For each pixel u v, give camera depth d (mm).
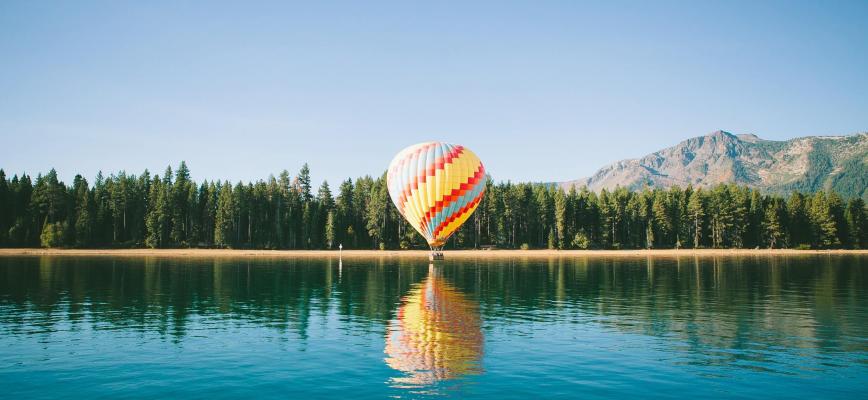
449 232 79500
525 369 20109
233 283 52031
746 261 96625
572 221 154750
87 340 25094
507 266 80875
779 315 32438
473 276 61438
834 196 150250
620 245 154625
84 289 46344
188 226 144125
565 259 104750
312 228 141250
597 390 17766
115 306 36094
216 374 19484
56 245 125000
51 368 20297
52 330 27516
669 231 154250
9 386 18172
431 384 18328
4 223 130625
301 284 51375
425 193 74812
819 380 18938
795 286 50281
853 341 25047
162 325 28953
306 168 152750
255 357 21844
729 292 45031
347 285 50312
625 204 160875
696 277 60594
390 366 20500
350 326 28578
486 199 147750
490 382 18562
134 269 70312
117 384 18375
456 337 25688
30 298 40250
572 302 38281
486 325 28906
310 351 22859
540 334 26422
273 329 27719
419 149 76062
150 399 16875
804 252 137000
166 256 108188
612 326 28609
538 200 153500
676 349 23312
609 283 53188
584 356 22031
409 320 30453
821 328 28281
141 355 22219
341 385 18234
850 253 132625
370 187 152750
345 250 137875
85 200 132125
